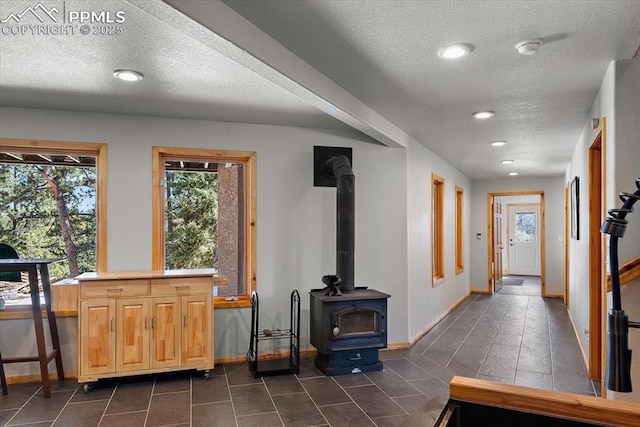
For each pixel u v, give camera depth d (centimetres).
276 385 347
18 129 365
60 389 340
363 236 455
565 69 275
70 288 362
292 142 435
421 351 445
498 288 930
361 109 348
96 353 334
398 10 202
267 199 426
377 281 458
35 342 362
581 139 454
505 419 116
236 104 357
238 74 287
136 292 345
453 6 198
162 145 398
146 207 392
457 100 342
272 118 403
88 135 380
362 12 204
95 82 302
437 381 356
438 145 530
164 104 356
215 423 280
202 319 360
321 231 439
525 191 841
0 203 383
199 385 347
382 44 239
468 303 740
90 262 396
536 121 408
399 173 467
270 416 290
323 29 221
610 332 96
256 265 420
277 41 235
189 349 356
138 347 344
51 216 392
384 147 463
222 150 414
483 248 868
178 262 420
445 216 651
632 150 254
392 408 303
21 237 388
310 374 372
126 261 386
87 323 334
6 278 378
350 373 373
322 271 438
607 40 232
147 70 279
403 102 349
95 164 394
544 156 597
